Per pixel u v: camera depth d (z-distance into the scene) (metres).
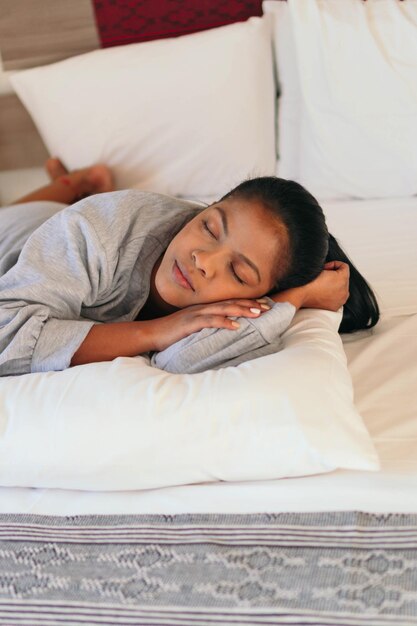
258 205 1.04
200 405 0.85
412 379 1.03
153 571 0.76
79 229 1.09
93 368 0.92
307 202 1.08
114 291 1.13
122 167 1.80
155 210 1.18
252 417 0.84
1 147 2.00
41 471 0.87
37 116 1.84
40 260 1.05
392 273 1.37
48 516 0.86
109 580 0.75
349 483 0.84
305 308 1.13
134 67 1.73
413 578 0.72
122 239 1.12
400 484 0.83
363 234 1.53
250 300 1.03
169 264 1.06
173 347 1.00
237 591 0.72
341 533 0.78
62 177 1.77
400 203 1.65
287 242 1.05
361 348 1.15
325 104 1.63
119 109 1.75
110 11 1.84
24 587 0.76
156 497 0.86
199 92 1.70
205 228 1.04
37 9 1.86
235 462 0.84
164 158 1.77
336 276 1.12
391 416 0.96
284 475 0.85
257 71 1.70
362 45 1.56
